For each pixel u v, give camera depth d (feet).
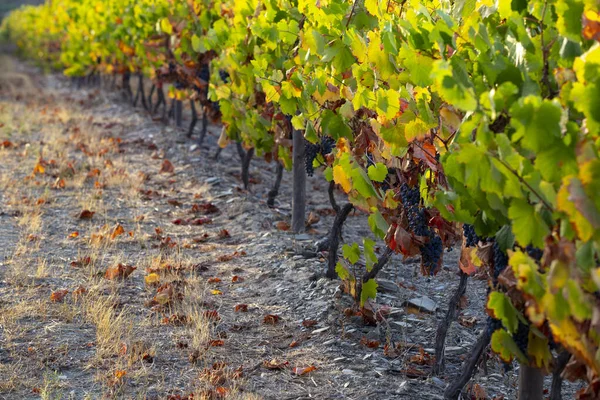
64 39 65.72
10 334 14.79
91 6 53.11
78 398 12.50
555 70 9.09
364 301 15.35
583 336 8.00
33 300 16.67
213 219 24.73
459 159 8.68
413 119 12.44
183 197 27.27
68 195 26.63
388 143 12.85
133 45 44.21
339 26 15.29
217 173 30.68
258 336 15.70
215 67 26.07
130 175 30.14
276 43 20.06
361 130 14.83
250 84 22.80
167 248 21.43
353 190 14.24
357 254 15.37
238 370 13.83
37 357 13.88
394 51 11.94
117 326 15.08
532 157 8.98
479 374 14.35
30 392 12.63
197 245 21.90
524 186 8.43
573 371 9.03
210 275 19.39
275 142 23.95
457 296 13.89
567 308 7.91
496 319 10.35
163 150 34.88
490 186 8.60
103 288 17.70
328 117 15.39
